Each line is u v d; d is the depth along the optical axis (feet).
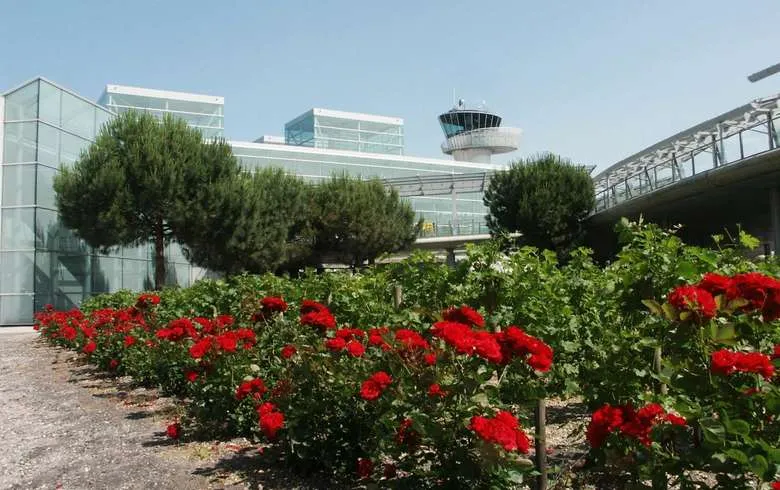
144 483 13.67
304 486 12.82
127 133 76.69
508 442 8.27
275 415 13.03
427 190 151.43
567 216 107.24
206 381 17.21
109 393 26.02
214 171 78.84
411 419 9.62
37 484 14.05
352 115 248.32
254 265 83.30
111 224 71.87
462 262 17.02
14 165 82.64
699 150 75.25
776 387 7.75
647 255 12.61
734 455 6.95
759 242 14.80
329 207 100.22
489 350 9.11
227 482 13.38
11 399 25.64
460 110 292.20
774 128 61.31
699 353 8.65
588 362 16.03
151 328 28.22
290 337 16.84
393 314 18.63
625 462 8.20
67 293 85.66
